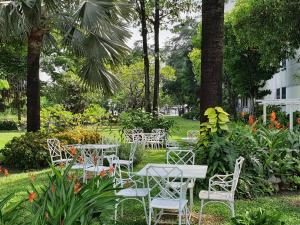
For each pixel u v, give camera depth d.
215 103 8.18
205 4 8.19
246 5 15.41
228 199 5.68
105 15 10.81
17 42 15.58
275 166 8.09
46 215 3.77
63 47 12.62
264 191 7.76
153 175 5.38
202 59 8.29
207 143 7.82
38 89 12.88
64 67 32.06
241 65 23.97
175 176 5.33
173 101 55.56
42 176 10.13
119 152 11.56
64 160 9.70
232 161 7.48
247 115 25.67
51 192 4.21
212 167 7.56
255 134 8.65
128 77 33.75
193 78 43.56
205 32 8.20
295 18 13.82
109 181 4.65
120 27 12.35
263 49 15.30
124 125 18.30
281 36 14.37
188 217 5.86
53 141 10.84
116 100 33.88
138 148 12.19
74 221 3.82
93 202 4.16
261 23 14.68
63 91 32.12
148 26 20.92
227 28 23.17
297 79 20.44
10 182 9.48
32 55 12.66
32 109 12.87
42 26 12.31
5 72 18.22
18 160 11.60
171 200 5.43
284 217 6.19
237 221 3.88
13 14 10.23
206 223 6.03
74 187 4.29
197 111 43.62
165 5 20.09
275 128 9.41
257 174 7.84
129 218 6.32
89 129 15.33
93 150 10.72
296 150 8.55
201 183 7.57
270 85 28.73
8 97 33.47
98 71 12.53
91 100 32.38
